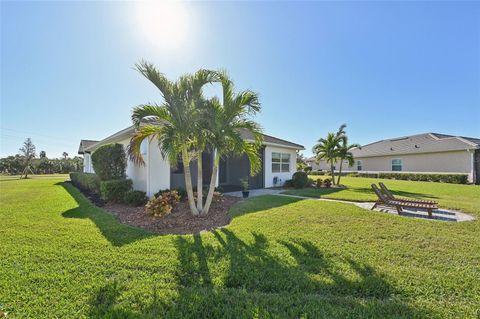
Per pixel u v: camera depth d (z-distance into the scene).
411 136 28.30
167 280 3.02
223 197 9.75
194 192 9.32
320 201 8.83
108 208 7.91
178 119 6.16
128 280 2.98
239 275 3.14
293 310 2.40
